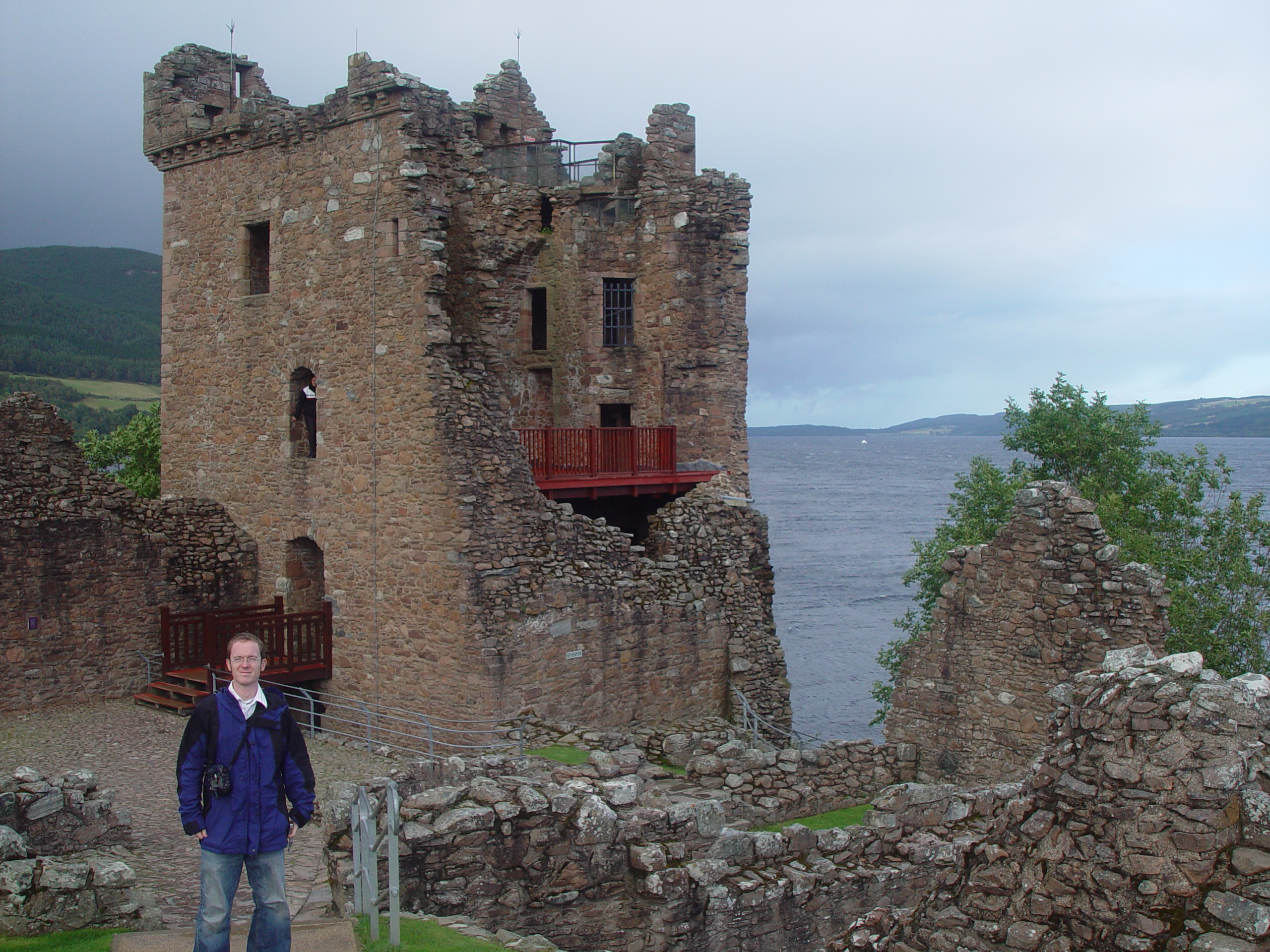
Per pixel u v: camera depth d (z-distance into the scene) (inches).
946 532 1310.3
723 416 1113.4
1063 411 1296.8
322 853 409.7
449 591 783.1
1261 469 6491.1
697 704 914.1
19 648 815.7
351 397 848.3
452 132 846.5
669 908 383.6
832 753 599.8
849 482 7470.5
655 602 877.8
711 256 1109.7
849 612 2375.7
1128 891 263.3
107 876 344.5
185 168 983.6
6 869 330.3
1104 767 275.9
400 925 335.9
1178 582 1106.1
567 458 918.4
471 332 903.1
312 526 882.8
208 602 913.5
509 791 382.0
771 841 418.6
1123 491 1240.8
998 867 289.3
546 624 803.4
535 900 374.0
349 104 829.8
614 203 1136.2
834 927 421.4
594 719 837.8
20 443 847.1
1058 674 610.5
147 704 848.9
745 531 964.0
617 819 390.0
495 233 1085.8
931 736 658.8
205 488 978.1
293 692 858.1
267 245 962.1
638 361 1123.9
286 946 284.5
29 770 413.1
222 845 276.5
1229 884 251.1
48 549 830.5
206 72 1039.6
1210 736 264.8
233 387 949.2
